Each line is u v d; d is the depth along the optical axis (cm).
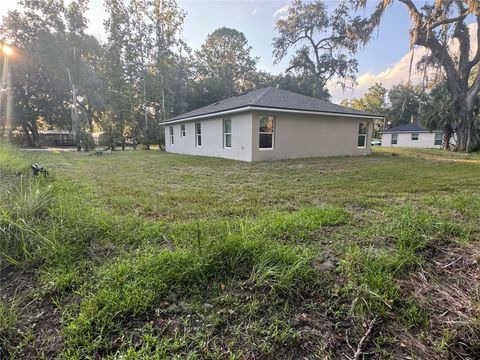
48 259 197
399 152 1410
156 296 158
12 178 479
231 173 683
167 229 260
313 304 158
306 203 381
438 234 242
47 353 124
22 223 222
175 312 150
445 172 673
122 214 318
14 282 177
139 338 132
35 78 2275
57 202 305
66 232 228
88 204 353
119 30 1989
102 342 129
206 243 207
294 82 2809
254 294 165
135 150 1848
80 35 1962
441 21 1270
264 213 324
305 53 2609
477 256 208
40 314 148
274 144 1012
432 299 161
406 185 508
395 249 218
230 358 123
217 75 3052
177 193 441
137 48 2053
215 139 1167
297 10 2441
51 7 1830
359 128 1248
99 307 148
